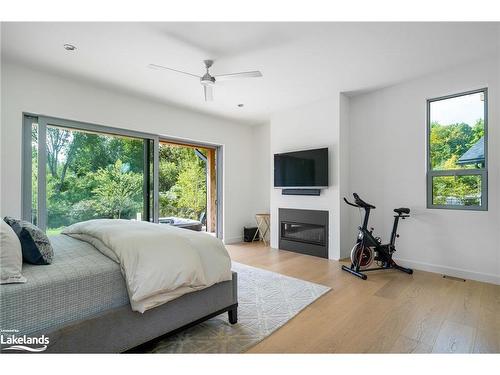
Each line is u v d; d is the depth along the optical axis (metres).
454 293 2.73
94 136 3.83
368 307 2.44
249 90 3.89
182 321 1.83
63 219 3.53
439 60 3.02
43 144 3.31
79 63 3.04
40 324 1.33
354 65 3.13
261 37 2.54
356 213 4.18
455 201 3.30
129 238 1.74
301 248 4.57
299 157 4.48
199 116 5.02
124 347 1.57
